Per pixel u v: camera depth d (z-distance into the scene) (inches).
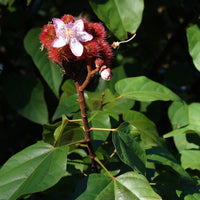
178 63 30.9
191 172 24.1
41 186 17.5
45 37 18.6
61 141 20.3
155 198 18.0
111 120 23.1
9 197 17.7
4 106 35.1
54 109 29.9
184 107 24.9
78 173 21.1
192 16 30.0
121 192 18.4
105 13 22.3
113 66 30.8
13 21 30.2
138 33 30.9
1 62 32.3
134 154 19.1
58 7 33.7
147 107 28.1
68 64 18.6
